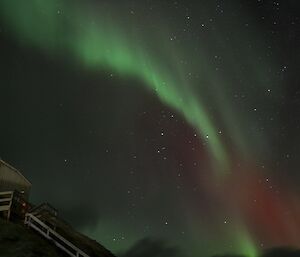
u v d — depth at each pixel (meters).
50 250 17.12
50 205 21.98
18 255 15.10
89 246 21.62
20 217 20.23
